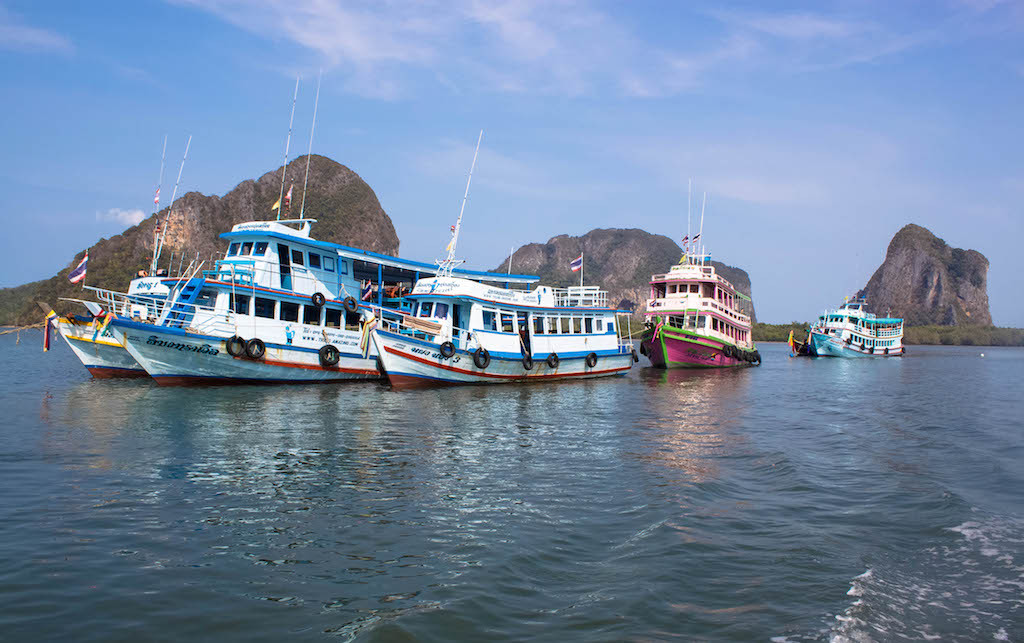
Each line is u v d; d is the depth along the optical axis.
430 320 27.42
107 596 6.67
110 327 23.33
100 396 22.89
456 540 8.61
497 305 29.47
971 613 6.54
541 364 31.69
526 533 8.94
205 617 6.24
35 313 126.06
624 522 9.50
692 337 45.22
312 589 6.95
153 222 172.38
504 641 5.79
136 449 14.08
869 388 35.56
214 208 184.38
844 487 11.99
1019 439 18.19
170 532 8.74
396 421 18.61
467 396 25.23
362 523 9.30
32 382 27.73
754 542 8.68
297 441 15.30
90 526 8.91
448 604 6.55
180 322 25.45
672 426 19.56
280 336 26.47
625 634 5.96
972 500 11.09
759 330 149.12
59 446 14.30
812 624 6.18
